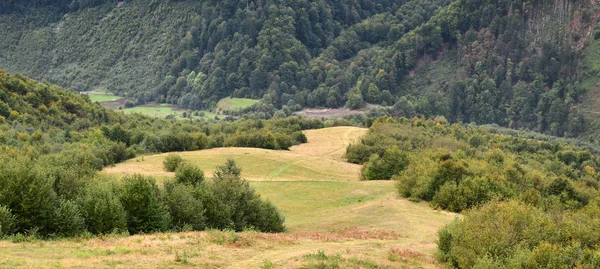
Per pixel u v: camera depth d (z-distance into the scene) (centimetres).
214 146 10350
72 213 2881
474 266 2348
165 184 3875
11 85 10794
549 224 2833
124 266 2027
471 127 18850
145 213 3206
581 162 12600
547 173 9031
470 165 6384
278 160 8831
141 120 13375
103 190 3184
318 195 6231
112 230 2953
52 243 2494
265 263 2233
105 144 8206
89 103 12838
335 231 4116
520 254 2377
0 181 2788
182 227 3441
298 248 2766
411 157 7769
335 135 12738
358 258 2575
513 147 13450
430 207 5188
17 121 9175
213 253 2427
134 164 7725
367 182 6900
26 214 2770
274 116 19038
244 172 7788
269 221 4125
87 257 2147
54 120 10331
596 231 2855
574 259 2395
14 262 1942
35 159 5769
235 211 3941
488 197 5012
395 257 2712
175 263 2148
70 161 5831
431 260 2777
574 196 6291
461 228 2875
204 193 3766
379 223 4466
